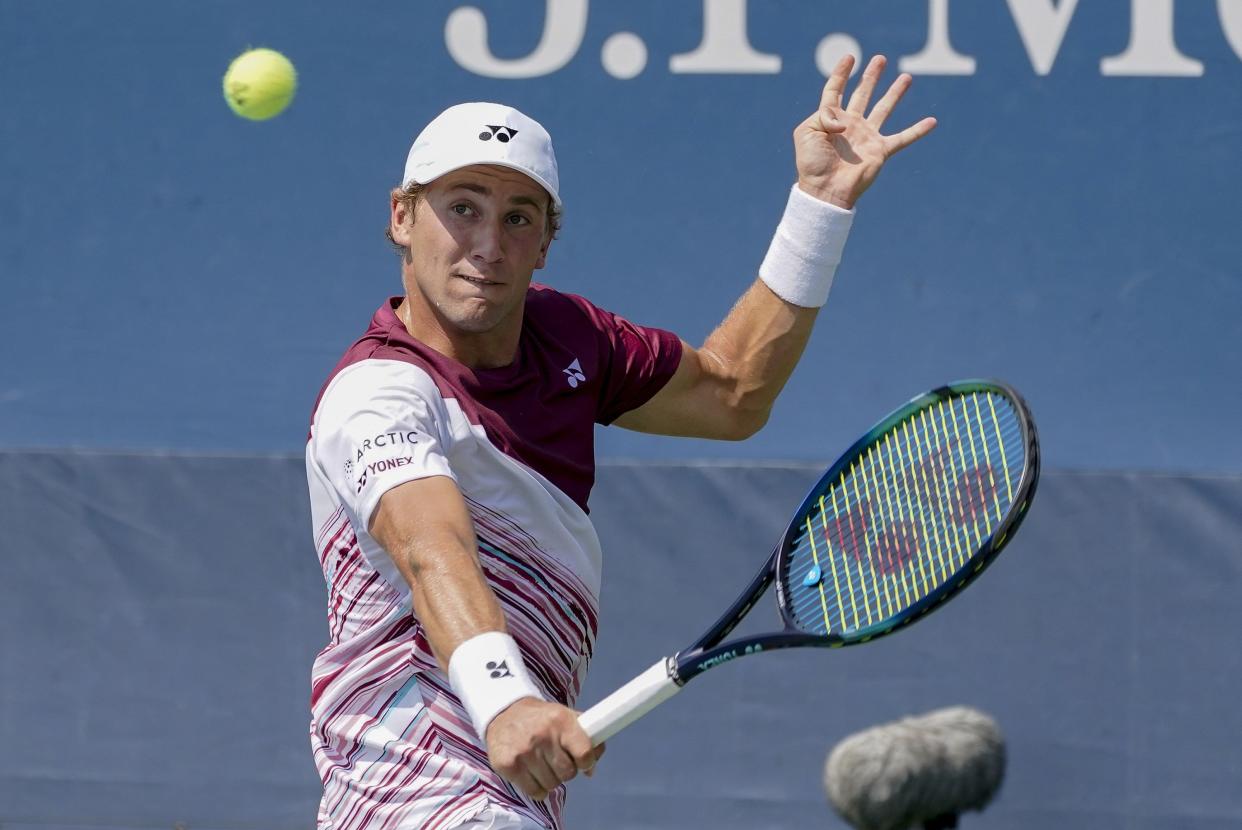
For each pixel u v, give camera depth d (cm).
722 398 1205
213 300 2092
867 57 2048
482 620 868
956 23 2041
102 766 2041
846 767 1477
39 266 2097
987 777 1467
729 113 2059
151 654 2045
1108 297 2030
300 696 2041
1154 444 2023
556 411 1049
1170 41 2023
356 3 2086
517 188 1005
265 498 2053
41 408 2089
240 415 2086
